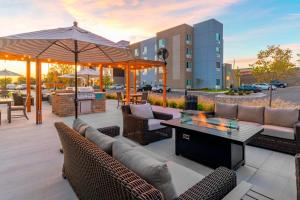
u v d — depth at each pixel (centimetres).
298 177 157
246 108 452
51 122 614
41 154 337
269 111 412
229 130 294
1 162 302
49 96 1191
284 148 345
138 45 3319
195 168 295
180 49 2630
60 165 294
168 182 119
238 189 150
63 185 238
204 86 2591
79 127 241
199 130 300
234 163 282
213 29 2475
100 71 1097
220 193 141
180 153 340
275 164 304
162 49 1065
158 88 2322
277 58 802
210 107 752
